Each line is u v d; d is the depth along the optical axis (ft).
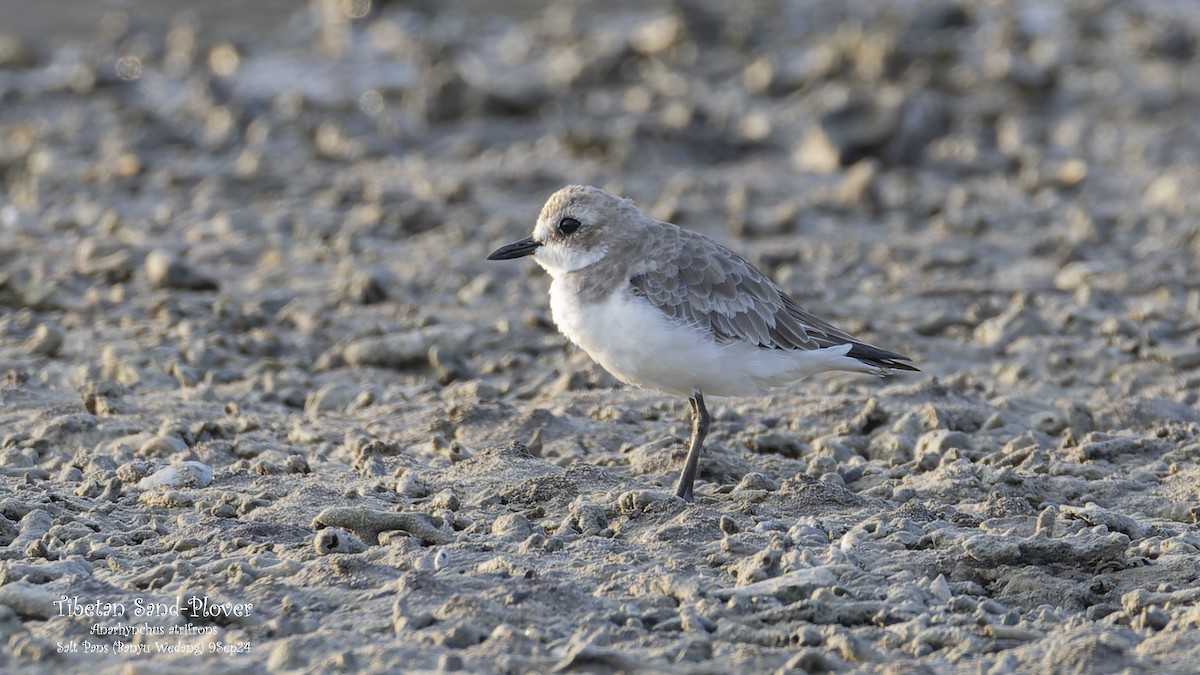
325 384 43.06
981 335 48.96
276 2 128.57
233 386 42.50
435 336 45.39
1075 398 42.34
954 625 25.43
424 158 82.17
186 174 72.90
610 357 32.71
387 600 25.90
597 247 32.78
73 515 30.45
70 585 26.35
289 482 33.40
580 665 23.11
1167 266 56.90
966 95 99.66
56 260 56.85
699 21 116.88
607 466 35.45
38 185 71.05
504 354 46.34
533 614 25.31
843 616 25.73
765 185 75.31
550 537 29.30
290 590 26.40
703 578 27.45
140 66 104.22
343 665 23.00
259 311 49.57
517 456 35.27
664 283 32.09
